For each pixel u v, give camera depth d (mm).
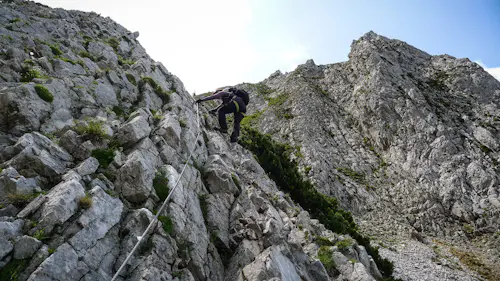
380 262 18766
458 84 44875
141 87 13695
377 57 48375
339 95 50781
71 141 8266
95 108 10461
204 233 8789
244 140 25609
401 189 33938
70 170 7457
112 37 18031
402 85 43812
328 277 10461
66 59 11891
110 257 6465
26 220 6094
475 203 30531
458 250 26266
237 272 8422
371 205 32312
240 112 12062
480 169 32625
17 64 9969
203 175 11008
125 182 7992
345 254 13453
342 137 42906
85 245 6211
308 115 45844
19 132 8086
